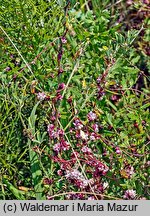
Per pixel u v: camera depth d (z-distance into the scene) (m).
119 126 0.63
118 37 0.66
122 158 0.59
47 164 0.59
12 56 0.66
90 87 0.63
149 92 0.69
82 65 0.65
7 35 0.62
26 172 0.61
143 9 0.80
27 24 0.64
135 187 0.59
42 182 0.58
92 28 0.68
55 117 0.60
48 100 0.61
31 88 0.61
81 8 0.73
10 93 0.61
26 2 0.66
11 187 0.58
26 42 0.65
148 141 0.63
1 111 0.61
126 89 0.65
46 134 0.61
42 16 0.66
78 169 0.59
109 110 0.65
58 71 0.63
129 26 0.81
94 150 0.61
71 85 0.64
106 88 0.65
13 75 0.62
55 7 0.67
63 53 0.66
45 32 0.64
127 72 0.65
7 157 0.58
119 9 0.82
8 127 0.61
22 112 0.62
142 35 0.79
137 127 0.63
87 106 0.64
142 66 0.76
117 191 0.59
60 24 0.66
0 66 0.64
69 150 0.60
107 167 0.58
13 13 0.66
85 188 0.57
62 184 0.58
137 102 0.66
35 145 0.58
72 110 0.62
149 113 0.63
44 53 0.65
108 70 0.64
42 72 0.64
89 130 0.62
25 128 0.58
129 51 0.68
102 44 0.67
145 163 0.59
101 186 0.57
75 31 0.66
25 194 0.59
